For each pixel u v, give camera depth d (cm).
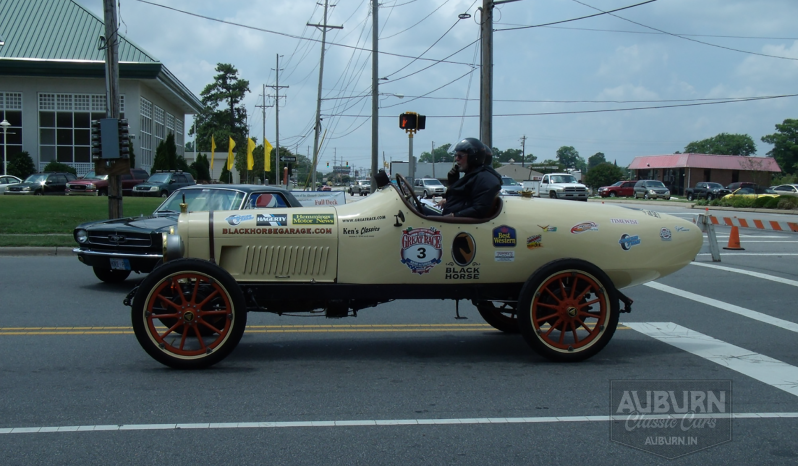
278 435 430
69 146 4409
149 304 557
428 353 645
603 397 513
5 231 1625
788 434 442
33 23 4425
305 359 617
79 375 557
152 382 539
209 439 422
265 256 586
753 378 566
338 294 591
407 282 596
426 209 666
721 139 13200
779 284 1099
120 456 395
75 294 942
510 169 9681
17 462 385
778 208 3459
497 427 449
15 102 4334
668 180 7056
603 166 8350
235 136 9131
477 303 651
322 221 588
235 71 9369
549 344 598
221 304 597
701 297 978
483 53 2067
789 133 9981
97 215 2003
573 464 392
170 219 1013
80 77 4328
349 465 386
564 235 609
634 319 822
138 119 4438
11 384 531
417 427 447
